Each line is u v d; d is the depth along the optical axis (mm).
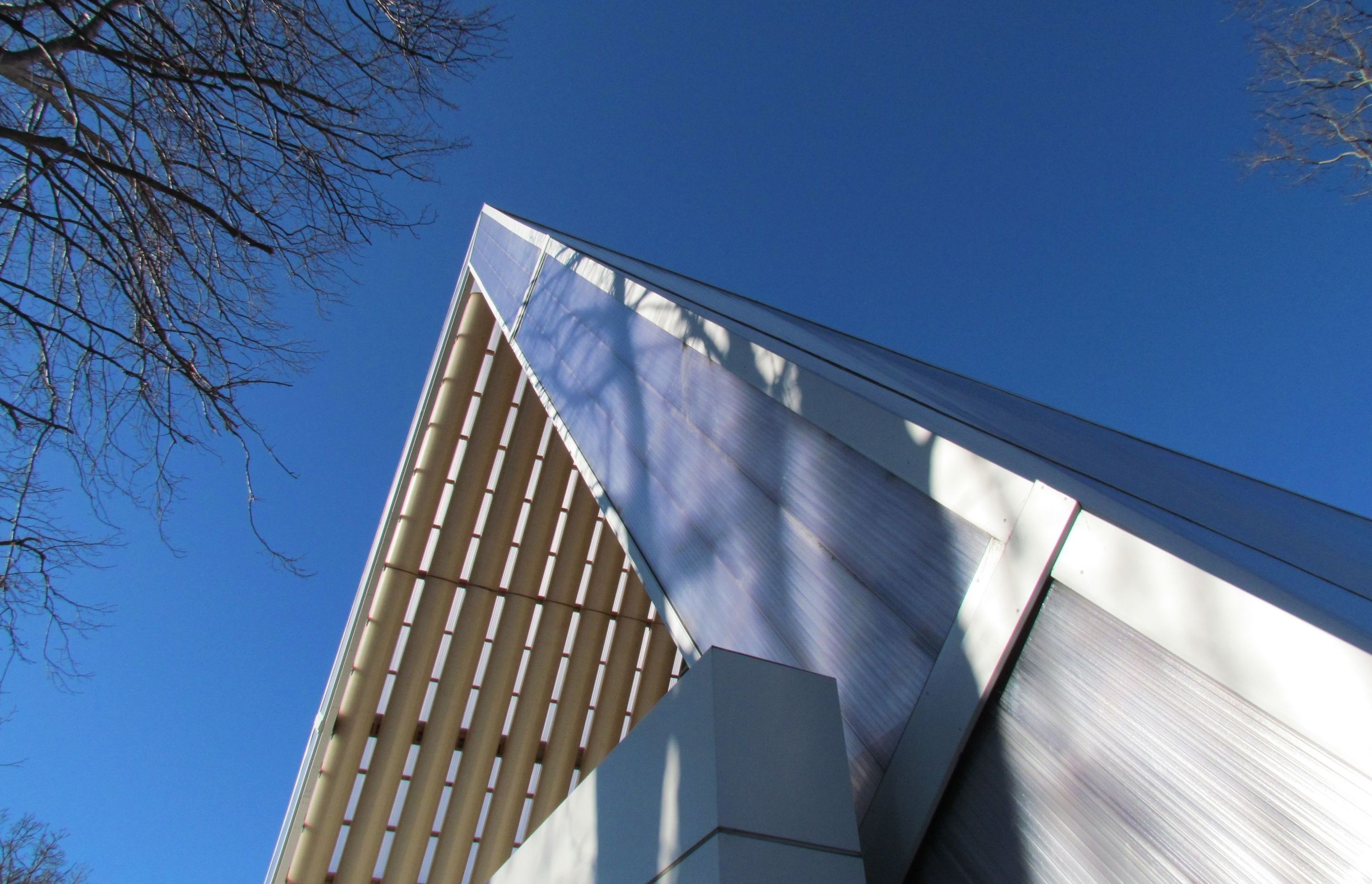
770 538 3150
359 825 14953
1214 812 1341
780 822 1712
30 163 4562
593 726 16922
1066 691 1692
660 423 4801
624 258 10125
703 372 4391
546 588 16578
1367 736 1118
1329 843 1163
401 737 15328
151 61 4770
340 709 15086
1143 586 1546
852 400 2826
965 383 8070
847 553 2631
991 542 2012
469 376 16094
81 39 4539
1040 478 1940
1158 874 1393
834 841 1750
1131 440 8055
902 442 2467
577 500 16656
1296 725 1220
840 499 2773
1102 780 1555
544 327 8961
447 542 15961
